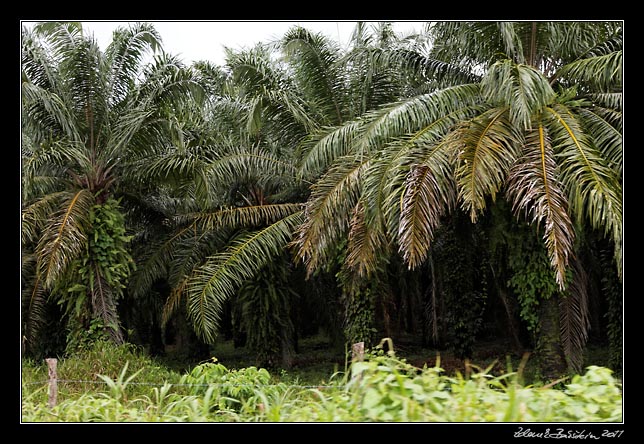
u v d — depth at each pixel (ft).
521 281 30.19
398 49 31.81
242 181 42.04
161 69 37.06
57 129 37.09
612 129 25.52
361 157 27.73
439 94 27.30
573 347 30.96
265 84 39.27
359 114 37.99
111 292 37.04
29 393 25.31
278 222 37.42
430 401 11.06
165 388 15.55
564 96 27.61
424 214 22.99
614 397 11.44
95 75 37.14
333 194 28.04
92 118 38.09
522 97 23.36
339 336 48.96
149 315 54.34
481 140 23.49
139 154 38.55
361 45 35.58
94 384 30.07
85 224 35.06
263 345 42.86
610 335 34.30
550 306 30.25
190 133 39.70
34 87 32.19
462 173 22.65
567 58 29.66
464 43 29.76
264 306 42.45
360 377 12.11
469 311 41.55
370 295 36.40
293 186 40.75
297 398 14.99
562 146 23.95
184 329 53.26
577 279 31.48
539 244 29.35
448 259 41.60
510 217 29.99
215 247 41.68
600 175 22.57
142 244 47.37
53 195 36.47
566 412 11.18
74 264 35.45
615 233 21.43
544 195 21.94
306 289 48.88
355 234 26.66
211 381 20.71
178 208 46.14
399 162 25.26
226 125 44.70
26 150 38.99
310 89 38.34
